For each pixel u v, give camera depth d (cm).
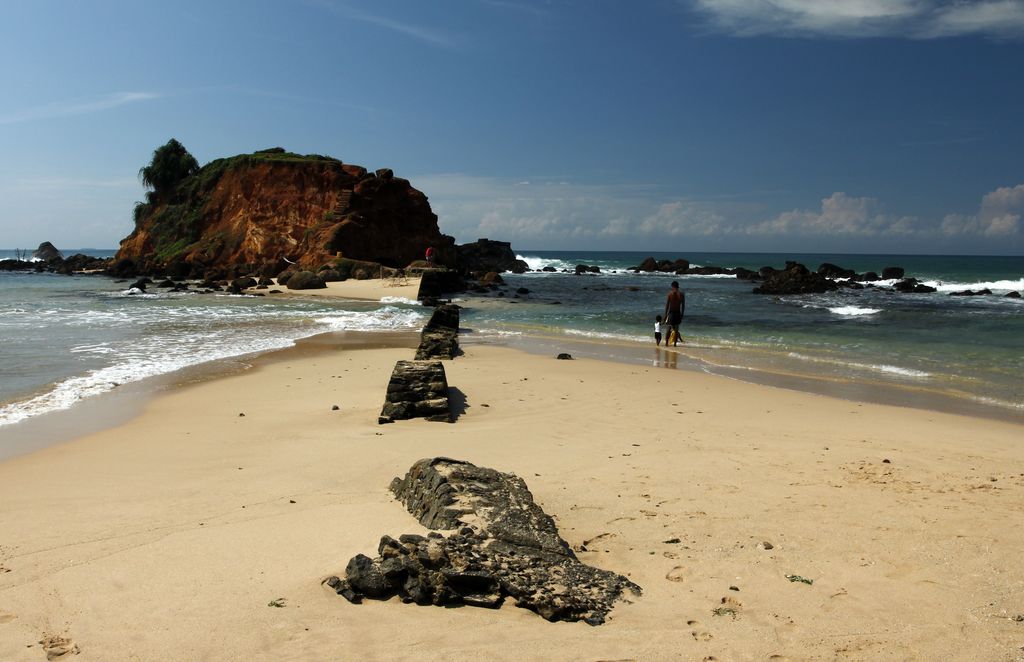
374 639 417
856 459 840
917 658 398
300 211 6016
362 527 582
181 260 6147
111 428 1037
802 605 462
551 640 418
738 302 3925
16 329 2277
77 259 7644
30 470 820
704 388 1373
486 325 2683
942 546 553
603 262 13625
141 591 479
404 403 1084
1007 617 440
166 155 7356
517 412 1138
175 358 1723
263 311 3108
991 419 1130
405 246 6059
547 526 563
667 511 646
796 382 1469
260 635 419
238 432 999
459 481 620
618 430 1004
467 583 470
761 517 627
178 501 689
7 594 479
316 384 1383
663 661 395
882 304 3756
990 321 2797
